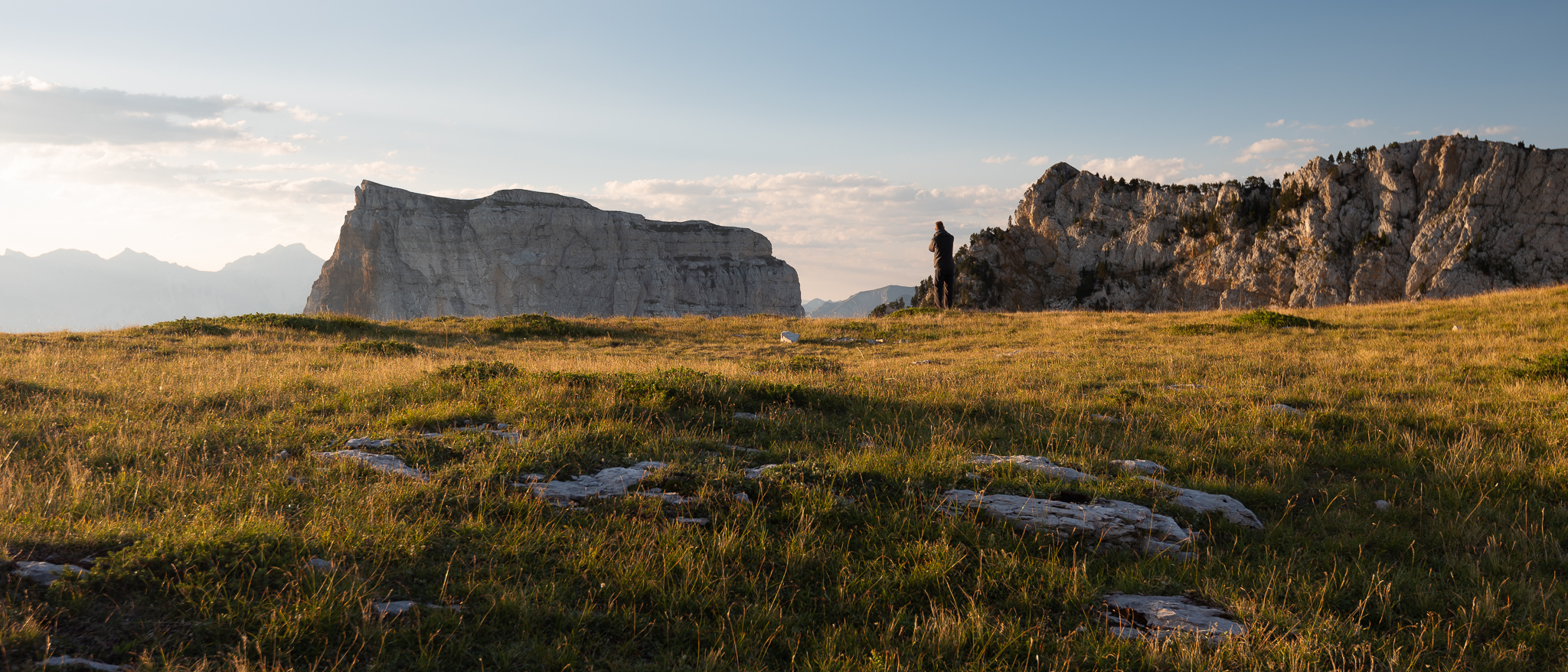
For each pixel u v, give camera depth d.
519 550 4.87
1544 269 99.62
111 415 9.00
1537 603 4.73
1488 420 9.57
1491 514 6.36
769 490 6.30
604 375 11.89
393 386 11.10
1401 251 109.69
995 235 152.38
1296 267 116.38
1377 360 15.23
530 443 7.35
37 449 7.23
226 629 3.65
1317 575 5.25
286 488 6.04
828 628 4.23
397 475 6.42
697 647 4.03
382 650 3.59
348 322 25.48
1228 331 21.42
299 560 4.38
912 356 20.17
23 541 4.27
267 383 11.56
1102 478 6.90
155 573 4.09
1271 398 11.39
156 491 5.87
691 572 4.75
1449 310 22.53
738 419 9.66
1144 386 13.12
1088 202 148.12
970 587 4.82
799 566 4.99
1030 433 9.27
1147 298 136.12
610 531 5.42
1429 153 110.62
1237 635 4.20
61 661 3.21
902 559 5.17
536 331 26.02
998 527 5.74
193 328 22.17
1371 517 6.39
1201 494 6.60
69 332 20.95
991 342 22.20
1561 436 8.60
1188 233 133.38
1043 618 4.41
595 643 3.94
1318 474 7.82
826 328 27.31
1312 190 119.31
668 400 10.05
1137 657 3.97
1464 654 4.15
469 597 4.27
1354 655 4.02
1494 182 103.81
